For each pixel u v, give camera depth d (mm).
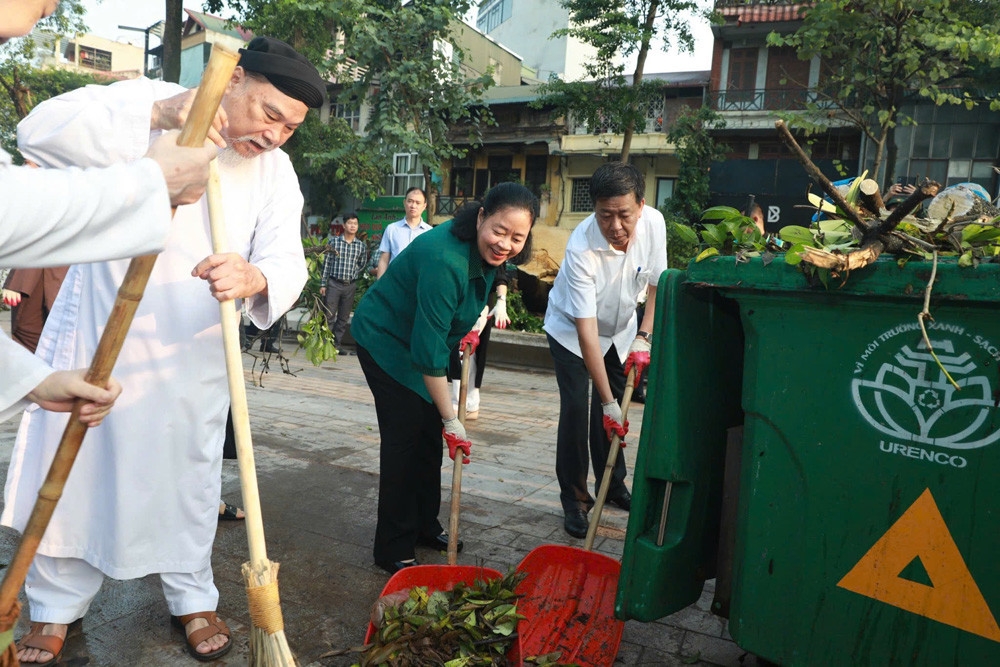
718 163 22172
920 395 1761
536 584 2652
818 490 1916
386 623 2189
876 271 1766
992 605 1708
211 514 2445
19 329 5082
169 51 14453
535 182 26641
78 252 1190
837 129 21172
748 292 1976
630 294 3701
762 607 2020
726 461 2303
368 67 12672
